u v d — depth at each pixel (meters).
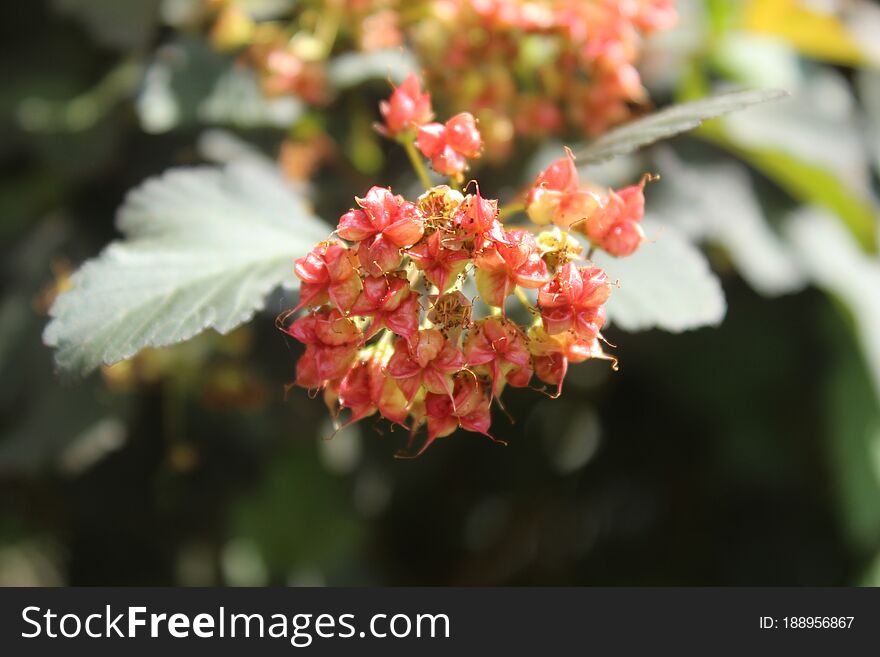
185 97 0.38
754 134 0.39
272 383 0.42
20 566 0.51
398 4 0.37
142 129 0.40
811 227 0.40
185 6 0.39
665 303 0.33
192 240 0.33
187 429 0.44
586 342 0.30
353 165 0.40
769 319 0.44
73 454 0.40
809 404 0.45
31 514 0.48
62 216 0.42
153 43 0.40
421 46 0.37
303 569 0.50
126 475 0.45
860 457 0.41
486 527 0.58
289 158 0.39
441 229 0.29
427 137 0.31
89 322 0.31
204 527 0.47
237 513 0.49
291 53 0.38
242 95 0.39
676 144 0.40
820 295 0.43
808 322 0.44
